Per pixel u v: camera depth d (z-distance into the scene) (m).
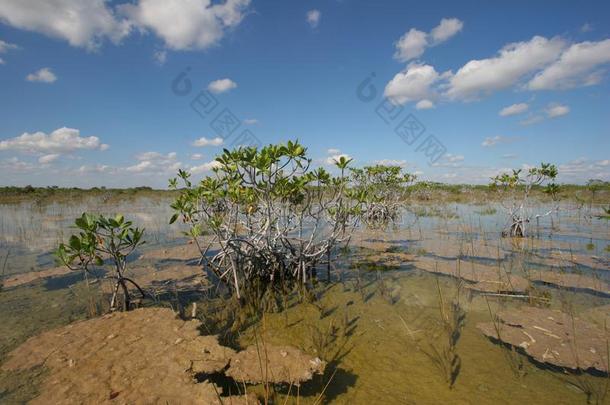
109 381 3.40
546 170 11.64
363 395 3.55
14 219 16.66
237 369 3.65
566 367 3.94
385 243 10.73
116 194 34.62
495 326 4.85
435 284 6.84
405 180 17.17
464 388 3.66
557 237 11.67
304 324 5.17
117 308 5.61
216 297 6.24
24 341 4.52
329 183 7.43
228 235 6.54
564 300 5.89
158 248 10.05
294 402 3.42
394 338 4.73
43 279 7.18
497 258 8.77
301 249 7.14
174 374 3.50
